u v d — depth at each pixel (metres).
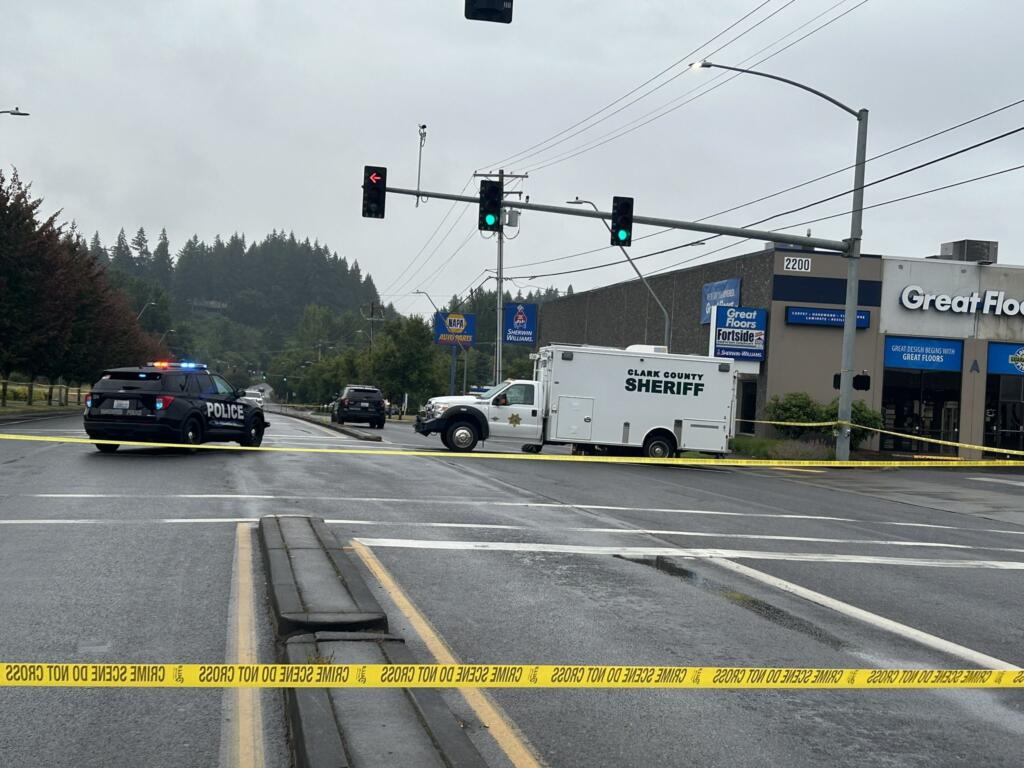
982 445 38.62
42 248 40.38
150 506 12.20
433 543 10.23
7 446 20.45
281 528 9.98
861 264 37.81
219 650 6.09
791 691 5.78
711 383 25.50
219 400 21.30
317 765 3.96
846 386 28.30
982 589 9.39
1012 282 38.50
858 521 14.77
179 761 4.41
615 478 19.77
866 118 26.47
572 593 8.14
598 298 58.19
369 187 23.66
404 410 77.62
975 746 5.01
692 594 8.35
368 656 5.66
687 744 4.85
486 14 11.84
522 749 4.68
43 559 8.70
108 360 59.41
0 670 5.59
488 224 23.73
